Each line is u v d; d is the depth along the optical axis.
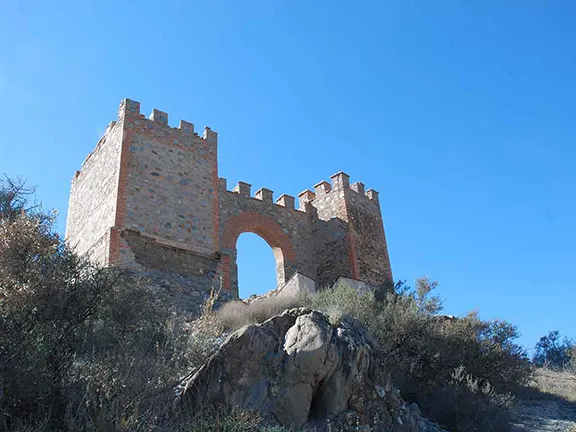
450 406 14.70
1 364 8.78
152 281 18.31
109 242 18.38
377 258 28.56
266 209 27.75
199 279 19.72
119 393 9.27
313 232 29.23
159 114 22.16
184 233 20.33
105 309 11.77
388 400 12.04
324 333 11.77
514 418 15.75
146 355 10.77
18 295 9.73
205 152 22.84
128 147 20.58
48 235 11.06
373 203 30.62
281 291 20.14
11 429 8.34
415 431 12.13
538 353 31.52
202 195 21.72
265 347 11.41
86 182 23.22
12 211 13.81
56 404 9.07
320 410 11.11
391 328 17.36
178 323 13.20
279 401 10.73
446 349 17.31
